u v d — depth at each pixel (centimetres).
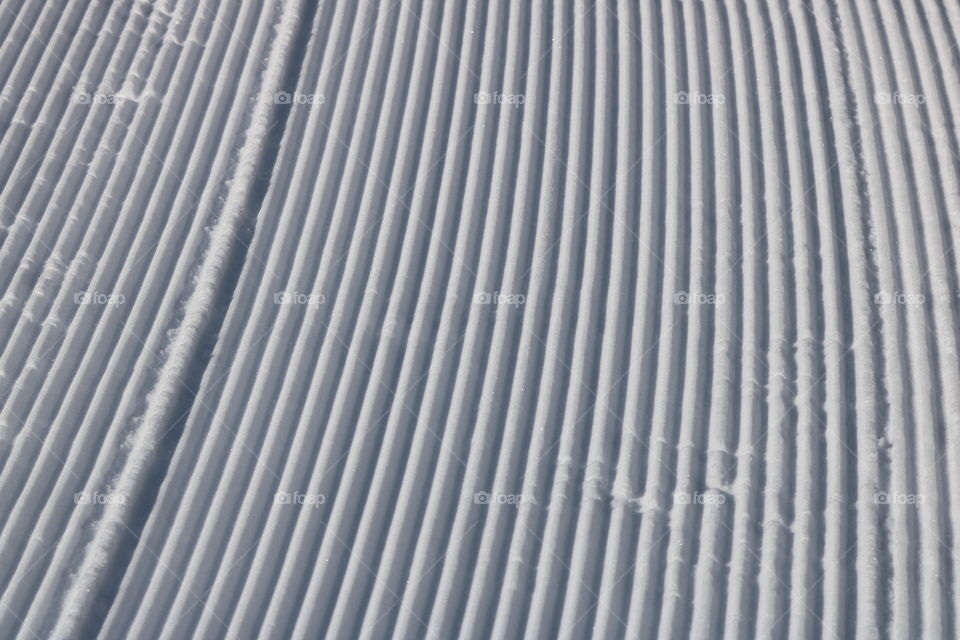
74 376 541
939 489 491
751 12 721
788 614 454
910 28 709
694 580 466
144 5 734
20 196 621
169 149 648
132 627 459
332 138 650
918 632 446
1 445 513
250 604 465
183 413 527
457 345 552
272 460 510
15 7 730
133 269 587
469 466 506
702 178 621
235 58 704
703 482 498
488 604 462
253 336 555
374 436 518
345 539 485
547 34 711
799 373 534
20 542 485
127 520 491
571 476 502
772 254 584
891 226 596
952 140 639
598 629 452
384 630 456
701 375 537
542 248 591
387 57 701
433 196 619
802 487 492
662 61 688
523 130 651
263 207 613
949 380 528
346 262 588
